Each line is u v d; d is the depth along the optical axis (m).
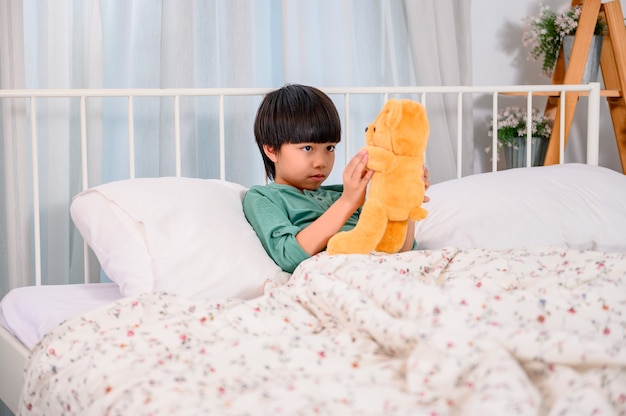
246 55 2.21
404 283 1.00
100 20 2.03
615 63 2.48
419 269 1.28
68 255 2.05
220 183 1.62
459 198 1.73
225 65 2.22
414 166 1.31
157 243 1.34
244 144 2.22
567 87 2.17
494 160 2.17
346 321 1.01
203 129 2.21
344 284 1.06
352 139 2.43
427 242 1.64
